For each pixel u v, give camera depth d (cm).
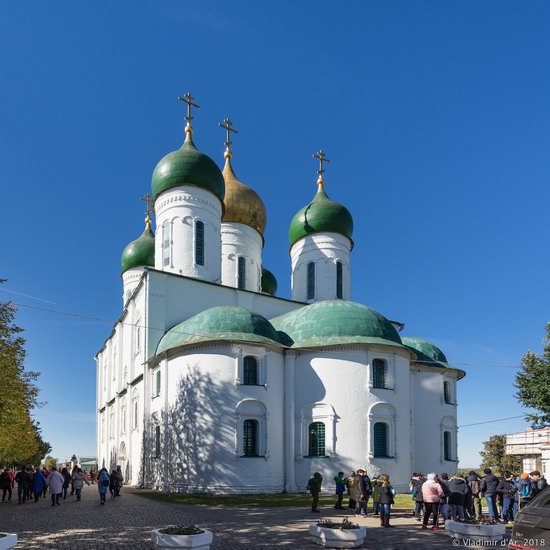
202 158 4553
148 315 3938
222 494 3142
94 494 3528
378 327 3575
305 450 3359
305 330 3584
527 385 3116
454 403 4169
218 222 4609
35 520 2072
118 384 4900
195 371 3372
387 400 3447
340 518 2147
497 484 2105
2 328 2759
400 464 3416
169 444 3425
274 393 3403
